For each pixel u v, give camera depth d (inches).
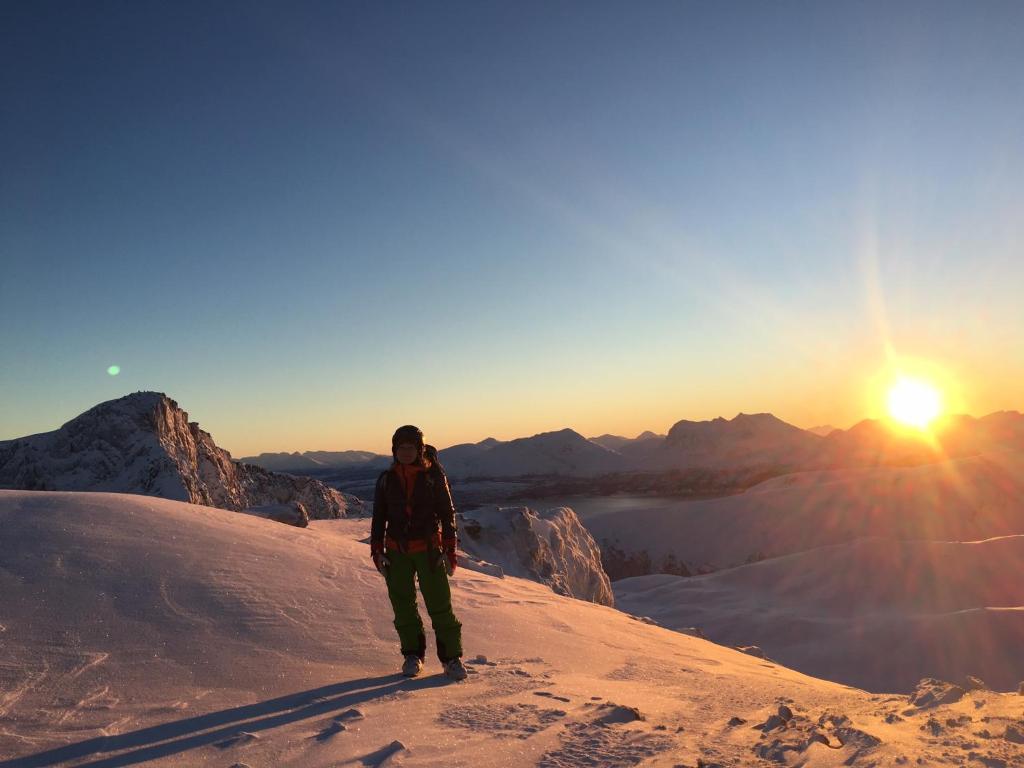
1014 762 82.8
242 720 128.7
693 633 644.1
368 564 279.9
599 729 126.0
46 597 184.9
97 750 111.9
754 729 128.6
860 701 174.6
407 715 134.3
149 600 193.9
